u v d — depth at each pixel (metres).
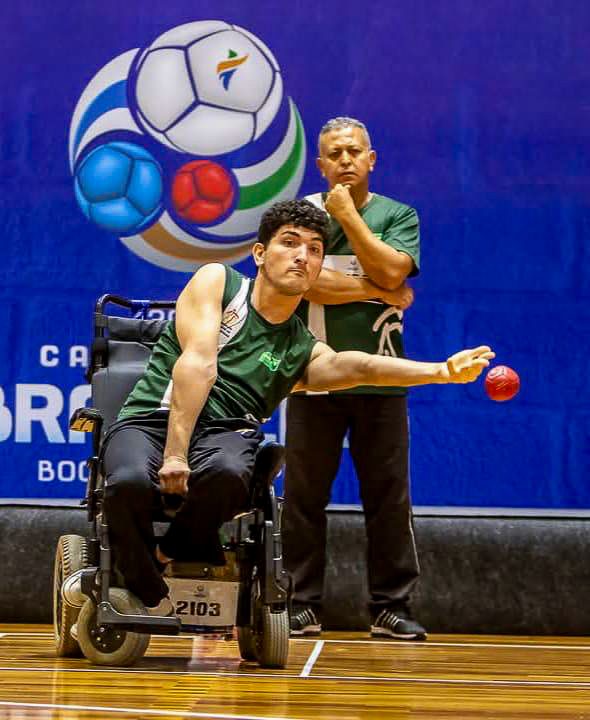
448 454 15.95
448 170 16.23
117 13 16.30
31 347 16.08
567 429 15.98
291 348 10.89
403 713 7.85
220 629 10.38
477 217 16.17
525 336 16.08
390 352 14.55
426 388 15.98
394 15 16.33
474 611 15.66
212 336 10.38
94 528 10.62
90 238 16.22
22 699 8.21
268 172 16.23
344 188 14.18
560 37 16.38
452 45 16.34
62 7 16.31
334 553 15.80
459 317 16.08
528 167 16.25
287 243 10.66
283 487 15.27
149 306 12.22
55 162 16.25
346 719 7.50
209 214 16.20
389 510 14.43
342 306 14.47
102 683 9.16
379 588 14.51
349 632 15.41
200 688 8.98
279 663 10.59
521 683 9.88
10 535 15.87
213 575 10.46
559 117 16.31
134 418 10.48
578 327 16.09
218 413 10.56
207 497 9.80
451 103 16.28
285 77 16.27
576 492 15.95
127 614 9.90
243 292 10.82
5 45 16.30
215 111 16.23
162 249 16.22
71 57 16.30
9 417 16.00
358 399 14.43
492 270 16.14
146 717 7.39
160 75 16.23
